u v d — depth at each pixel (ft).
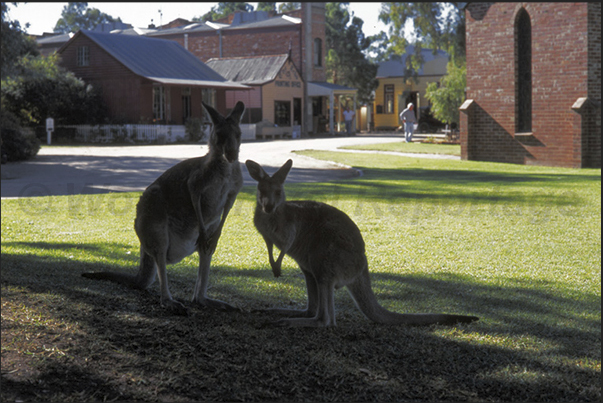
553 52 67.15
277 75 146.41
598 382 12.65
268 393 12.14
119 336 14.96
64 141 120.78
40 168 66.80
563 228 31.65
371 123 188.03
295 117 155.74
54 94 118.42
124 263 23.57
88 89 123.54
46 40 174.19
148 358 13.75
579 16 64.64
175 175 16.33
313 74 161.38
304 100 157.38
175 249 16.96
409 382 12.63
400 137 138.82
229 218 35.14
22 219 35.65
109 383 12.62
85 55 128.77
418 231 31.19
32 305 17.22
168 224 16.51
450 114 118.11
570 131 66.33
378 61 189.37
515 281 21.31
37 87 116.78
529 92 70.95
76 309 16.88
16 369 13.25
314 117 161.48
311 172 61.11
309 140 124.26
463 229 31.68
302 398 11.98
